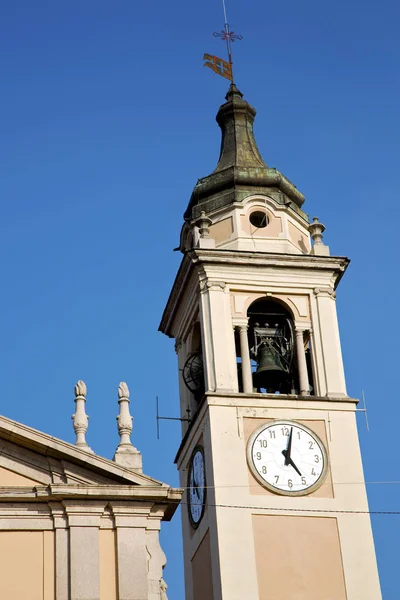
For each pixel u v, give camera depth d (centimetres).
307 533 6291
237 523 6247
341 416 6575
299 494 6359
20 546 4919
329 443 6500
